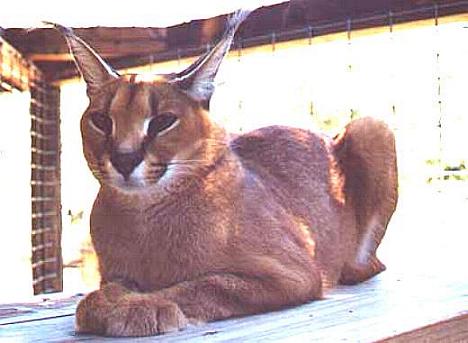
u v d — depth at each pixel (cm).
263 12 161
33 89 195
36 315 106
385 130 131
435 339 85
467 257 154
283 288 98
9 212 254
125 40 178
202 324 90
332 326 86
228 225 97
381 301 103
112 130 92
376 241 130
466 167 175
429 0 143
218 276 95
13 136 239
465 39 175
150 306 88
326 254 117
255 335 83
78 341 85
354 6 150
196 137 95
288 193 115
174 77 97
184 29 172
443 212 173
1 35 177
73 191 236
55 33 180
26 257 252
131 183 91
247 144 118
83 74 98
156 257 96
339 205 124
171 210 95
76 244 232
